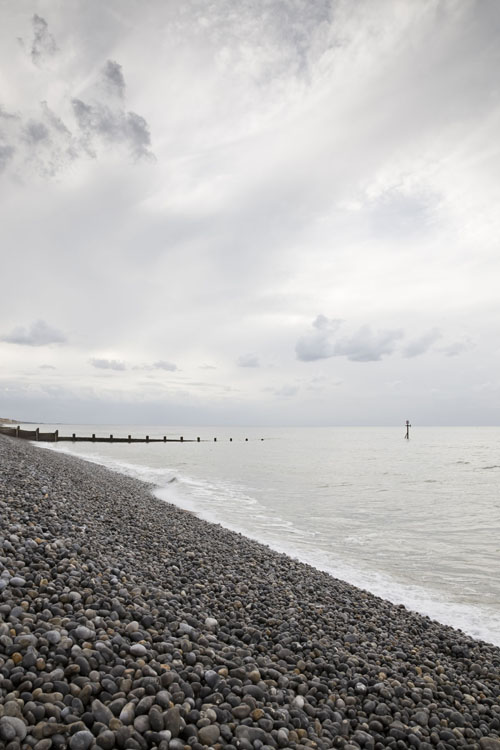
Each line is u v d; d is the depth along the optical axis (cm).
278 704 419
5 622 428
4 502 920
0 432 7475
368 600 926
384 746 408
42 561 605
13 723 301
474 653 706
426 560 1294
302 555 1315
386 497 2512
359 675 523
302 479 3331
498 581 1119
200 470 3862
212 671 432
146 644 455
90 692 356
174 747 327
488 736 456
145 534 1088
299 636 621
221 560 1016
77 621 463
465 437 15838
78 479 1973
